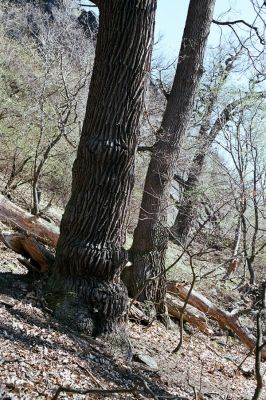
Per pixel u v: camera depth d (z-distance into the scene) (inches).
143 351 289.9
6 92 506.3
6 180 515.2
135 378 232.5
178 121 387.5
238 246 516.4
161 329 357.4
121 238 257.9
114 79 243.0
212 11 396.2
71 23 684.7
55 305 249.1
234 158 445.7
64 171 531.5
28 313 240.2
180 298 384.2
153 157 385.1
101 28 247.3
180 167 527.2
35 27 757.9
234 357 361.4
